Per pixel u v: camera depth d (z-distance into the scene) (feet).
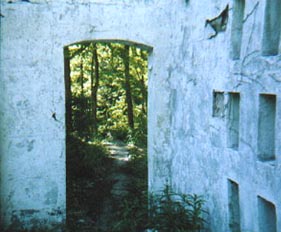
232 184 12.10
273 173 9.53
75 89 45.37
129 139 39.40
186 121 15.57
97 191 23.56
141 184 23.11
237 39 11.81
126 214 15.56
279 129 9.25
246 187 10.89
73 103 29.45
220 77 12.48
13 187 16.69
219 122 12.65
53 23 16.55
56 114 16.93
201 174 14.15
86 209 20.76
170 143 17.52
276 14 10.02
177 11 16.40
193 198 14.20
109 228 17.85
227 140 12.12
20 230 16.69
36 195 16.94
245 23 10.90
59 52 16.72
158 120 17.95
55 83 16.80
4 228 16.63
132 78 43.42
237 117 12.19
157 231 14.38
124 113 46.57
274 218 10.39
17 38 16.29
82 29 16.85
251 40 10.55
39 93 16.69
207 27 13.44
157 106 17.93
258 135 10.24
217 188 12.84
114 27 17.15
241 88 11.12
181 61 16.02
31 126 16.70
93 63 42.06
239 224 12.03
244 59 10.92
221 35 12.41
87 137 30.09
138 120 41.42
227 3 12.01
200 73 14.10
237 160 11.41
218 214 12.79
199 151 14.29
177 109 16.62
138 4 17.29
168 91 17.70
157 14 17.54
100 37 17.10
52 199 17.12
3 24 16.11
